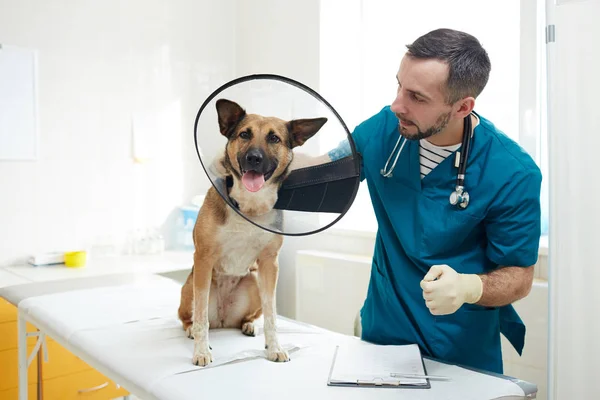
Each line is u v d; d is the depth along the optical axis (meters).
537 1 2.34
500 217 1.32
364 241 3.08
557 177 1.23
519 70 2.41
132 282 2.17
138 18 3.26
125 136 3.24
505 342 2.27
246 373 1.26
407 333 1.43
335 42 3.31
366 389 1.16
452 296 1.18
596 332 1.21
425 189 1.39
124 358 1.36
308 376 1.25
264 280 1.41
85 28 3.06
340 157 1.29
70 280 2.18
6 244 2.85
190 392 1.15
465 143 1.32
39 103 2.91
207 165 1.28
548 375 1.27
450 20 2.73
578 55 1.20
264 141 1.21
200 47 3.56
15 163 2.85
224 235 1.37
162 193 3.40
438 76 1.18
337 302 2.93
